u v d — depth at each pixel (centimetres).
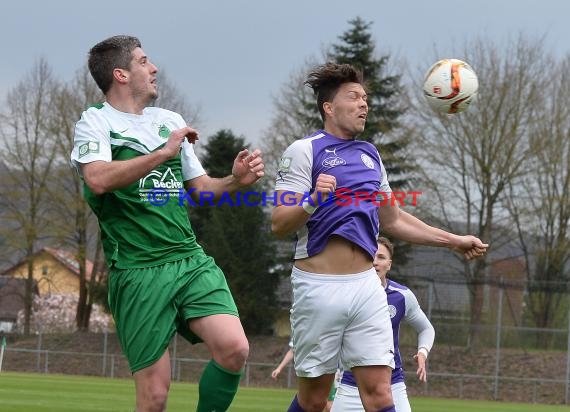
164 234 1441
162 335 1410
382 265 2177
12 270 12456
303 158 1573
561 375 8444
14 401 4688
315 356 1588
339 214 1557
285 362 2814
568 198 10281
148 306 1416
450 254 10462
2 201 11706
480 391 8412
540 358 8694
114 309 1464
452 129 10038
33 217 11681
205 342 1417
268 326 10994
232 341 1387
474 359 8756
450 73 2019
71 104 11456
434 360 8819
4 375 8394
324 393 1645
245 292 10925
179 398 5469
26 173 11594
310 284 1575
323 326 1568
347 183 1568
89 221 11881
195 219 12769
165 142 1483
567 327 9225
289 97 11025
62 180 11600
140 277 1424
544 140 9956
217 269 1470
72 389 6216
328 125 1630
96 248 12212
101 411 4181
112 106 1486
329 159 1575
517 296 9244
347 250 1564
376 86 10238
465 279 9356
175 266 1435
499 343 8212
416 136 10138
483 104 9938
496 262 10306
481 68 9975
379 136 10312
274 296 11112
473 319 8962
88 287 12175
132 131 1466
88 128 1432
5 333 11181
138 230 1438
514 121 9912
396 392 2173
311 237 1574
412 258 10488
